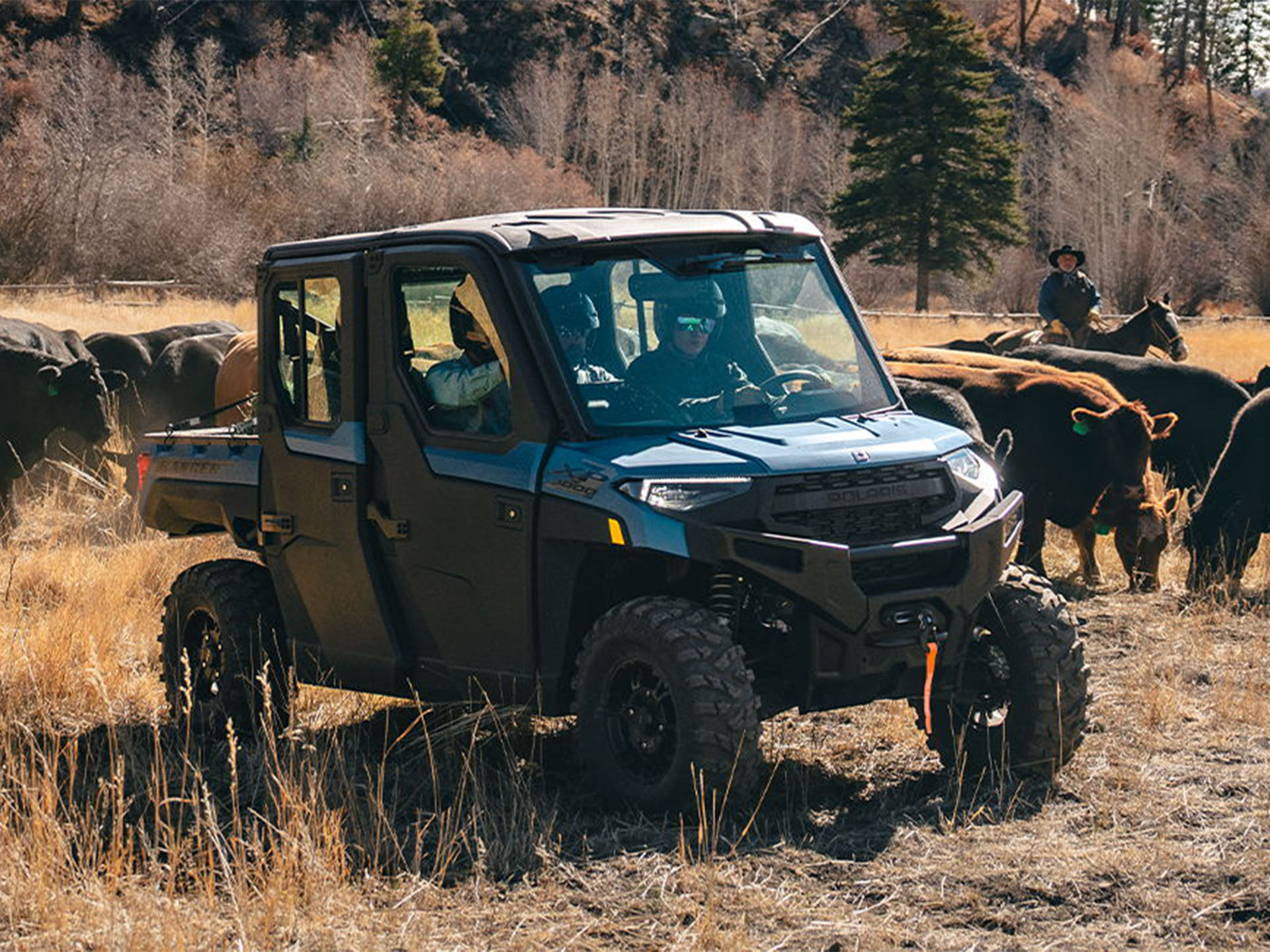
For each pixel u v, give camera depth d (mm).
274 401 7562
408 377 6910
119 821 5871
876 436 6527
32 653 8633
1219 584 11477
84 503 15375
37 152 73312
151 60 116125
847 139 113500
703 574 6609
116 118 92562
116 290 54188
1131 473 11484
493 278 6535
